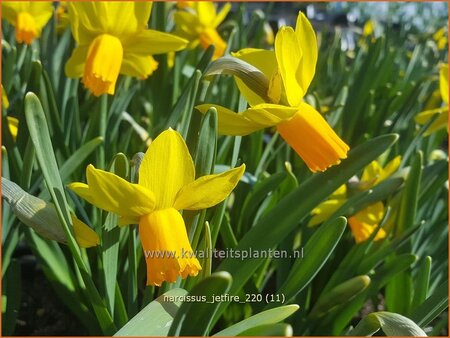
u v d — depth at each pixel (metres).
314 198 0.32
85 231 0.26
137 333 0.22
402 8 1.80
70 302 0.38
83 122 0.56
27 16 0.54
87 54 0.41
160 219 0.24
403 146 0.55
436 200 0.53
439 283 0.47
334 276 0.40
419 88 0.56
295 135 0.27
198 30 0.62
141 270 0.40
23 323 0.45
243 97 0.31
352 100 0.58
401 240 0.39
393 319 0.25
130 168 0.27
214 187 0.24
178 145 0.23
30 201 0.26
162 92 0.57
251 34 0.92
